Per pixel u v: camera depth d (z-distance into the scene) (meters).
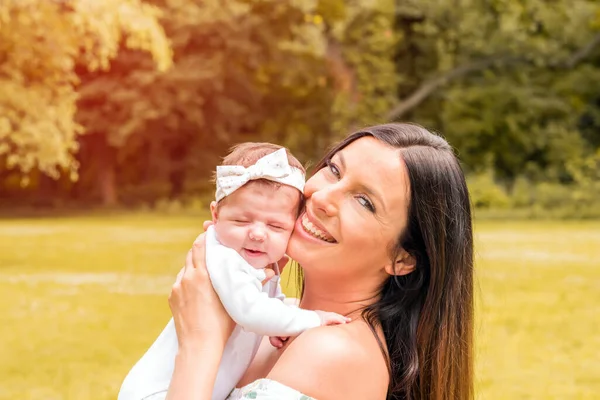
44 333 8.23
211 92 30.95
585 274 12.67
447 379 2.43
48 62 15.82
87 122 29.61
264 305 2.27
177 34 29.19
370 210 2.34
